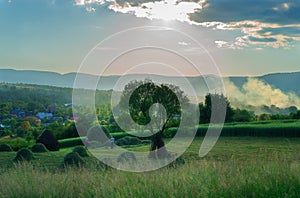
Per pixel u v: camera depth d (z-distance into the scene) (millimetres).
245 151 23703
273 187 7641
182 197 7352
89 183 9195
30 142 34406
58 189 8711
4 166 18219
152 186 8039
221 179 8352
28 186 8828
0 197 8461
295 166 9141
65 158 17156
